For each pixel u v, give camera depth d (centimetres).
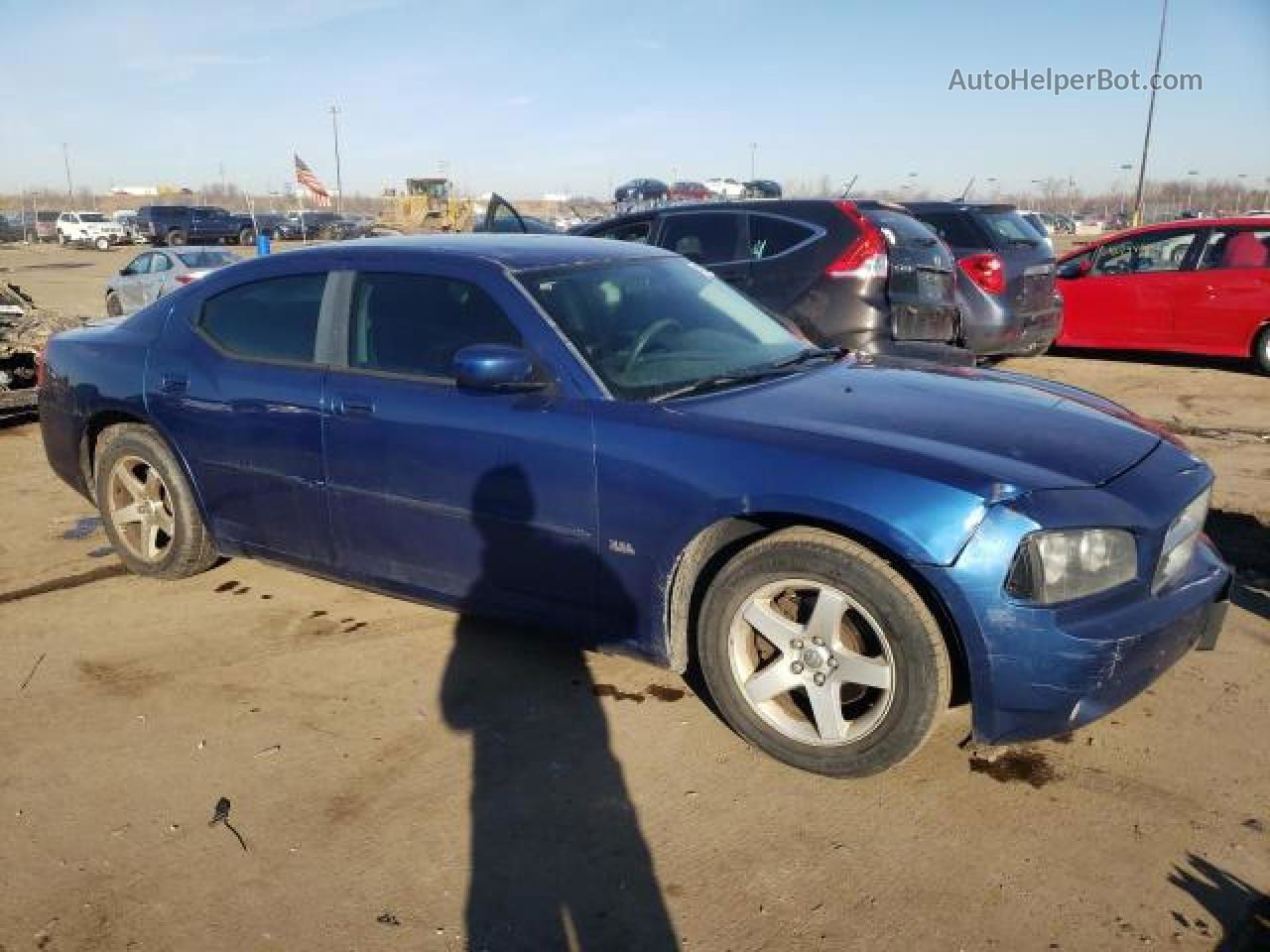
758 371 363
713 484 298
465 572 360
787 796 296
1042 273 918
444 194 3603
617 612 329
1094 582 273
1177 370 1003
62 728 342
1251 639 391
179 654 396
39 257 4072
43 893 262
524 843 278
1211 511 540
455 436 346
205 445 421
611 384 333
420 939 244
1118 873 260
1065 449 297
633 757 318
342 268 395
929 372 379
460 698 356
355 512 382
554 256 385
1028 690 271
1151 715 336
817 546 290
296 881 265
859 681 292
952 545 268
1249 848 269
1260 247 953
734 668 314
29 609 441
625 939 242
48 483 645
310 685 368
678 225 775
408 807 295
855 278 677
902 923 245
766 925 246
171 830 286
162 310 454
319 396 382
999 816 284
